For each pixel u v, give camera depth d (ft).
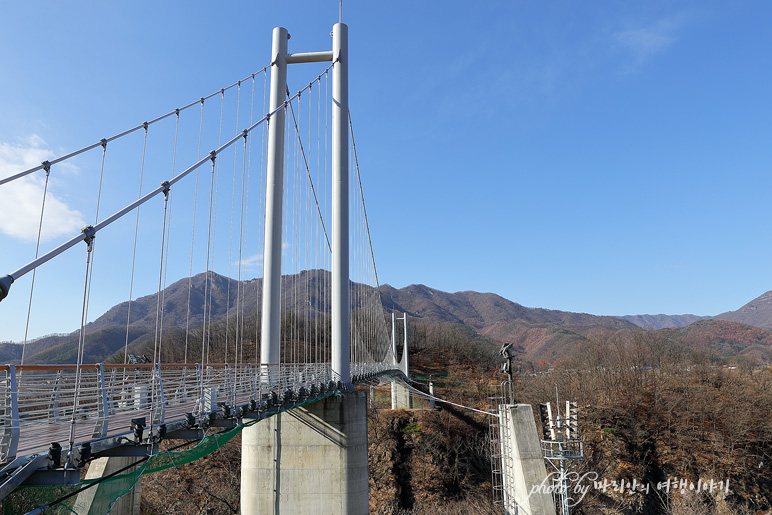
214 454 129.90
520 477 65.21
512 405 69.67
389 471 154.51
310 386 62.03
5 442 23.12
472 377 275.39
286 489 72.74
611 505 127.44
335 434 74.02
